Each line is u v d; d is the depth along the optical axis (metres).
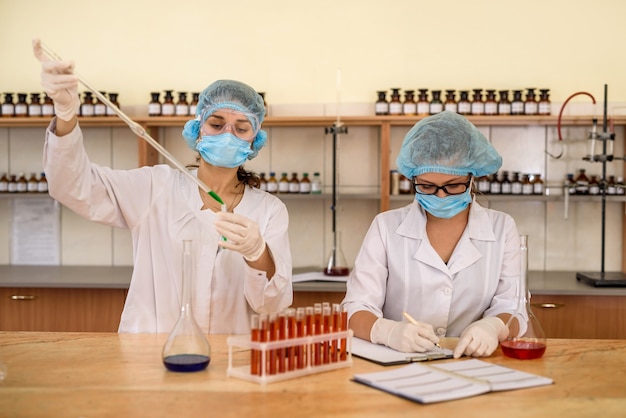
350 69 3.99
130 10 4.05
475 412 1.28
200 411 1.28
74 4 4.07
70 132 1.87
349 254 4.05
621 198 3.66
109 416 1.25
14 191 3.95
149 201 2.17
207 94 2.14
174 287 2.14
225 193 2.20
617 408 1.31
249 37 4.02
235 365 1.57
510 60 3.93
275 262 1.90
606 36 3.89
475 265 2.15
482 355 1.69
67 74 1.67
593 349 1.77
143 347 1.75
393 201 4.02
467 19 3.94
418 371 1.51
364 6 3.97
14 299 3.49
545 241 3.98
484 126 3.97
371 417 1.25
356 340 1.86
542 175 3.96
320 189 3.90
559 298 3.35
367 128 4.02
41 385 1.43
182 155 4.07
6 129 4.12
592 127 3.91
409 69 3.97
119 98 4.07
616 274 3.62
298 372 1.50
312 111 4.01
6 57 4.09
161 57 4.05
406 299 2.17
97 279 3.54
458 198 2.06
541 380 1.46
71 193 1.96
